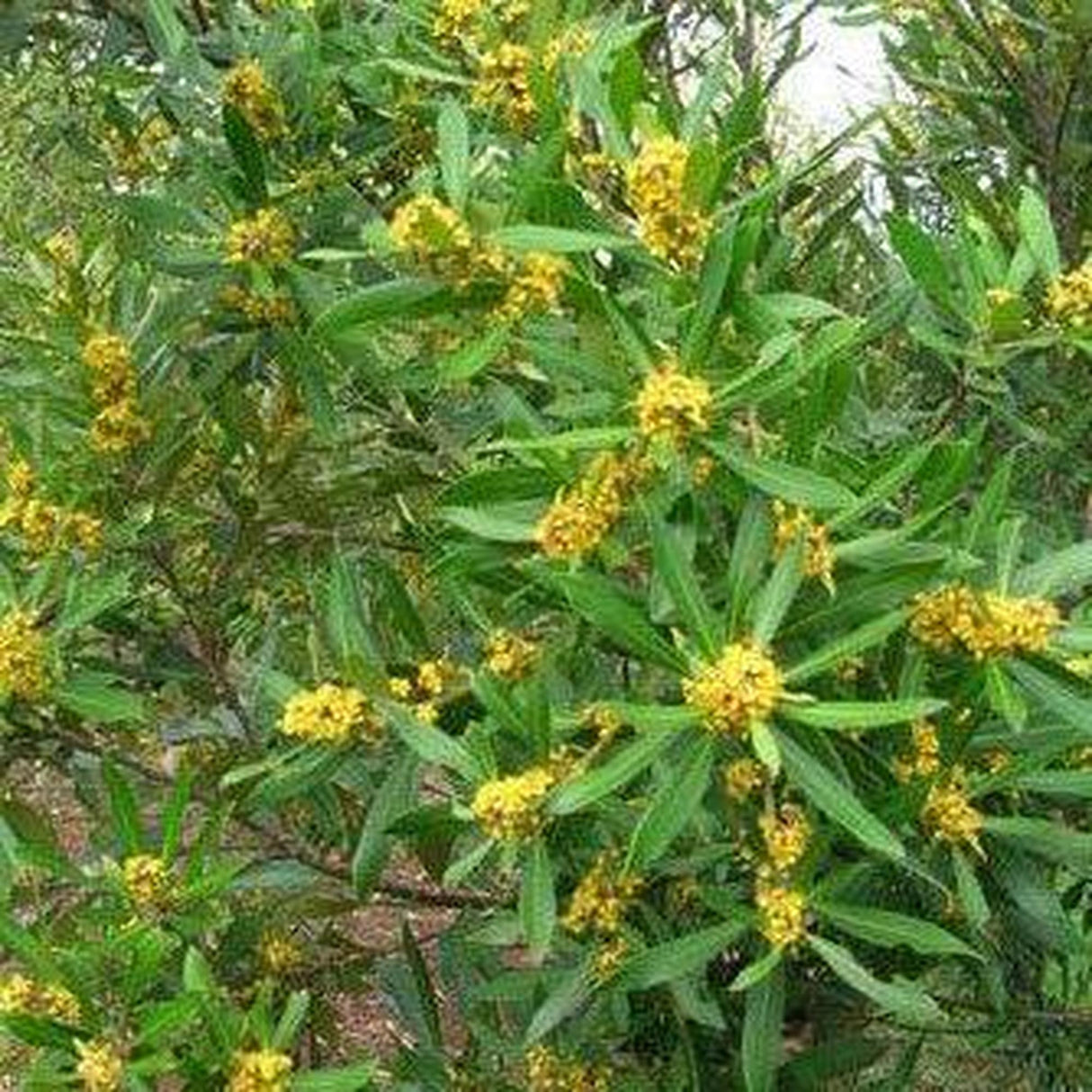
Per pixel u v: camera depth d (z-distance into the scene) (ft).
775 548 2.97
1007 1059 4.91
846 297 4.44
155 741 4.46
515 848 3.10
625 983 3.17
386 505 4.64
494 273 3.04
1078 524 4.52
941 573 2.98
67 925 3.92
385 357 4.34
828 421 2.95
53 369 3.97
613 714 3.00
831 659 2.78
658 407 2.82
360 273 4.23
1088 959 3.92
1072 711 3.06
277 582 4.75
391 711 3.27
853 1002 3.61
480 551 3.28
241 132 3.87
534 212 3.02
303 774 3.51
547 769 3.13
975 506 3.38
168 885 3.54
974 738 3.22
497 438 4.20
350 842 4.14
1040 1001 4.02
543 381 3.66
